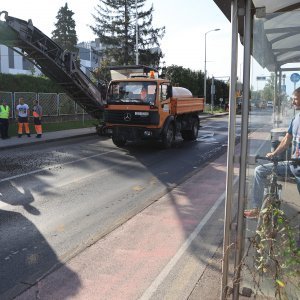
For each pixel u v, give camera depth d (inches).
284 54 210.7
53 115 1069.8
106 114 582.9
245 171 127.2
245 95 124.0
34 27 614.2
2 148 580.4
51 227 238.4
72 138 735.7
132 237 215.2
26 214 265.0
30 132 791.1
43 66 674.2
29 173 404.2
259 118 150.7
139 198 304.3
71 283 165.0
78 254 193.9
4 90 954.1
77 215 262.1
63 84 714.2
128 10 1951.3
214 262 181.6
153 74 601.9
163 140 584.7
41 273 175.2
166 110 585.0
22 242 213.8
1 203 292.2
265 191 150.6
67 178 381.1
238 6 121.0
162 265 179.9
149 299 150.8
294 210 153.8
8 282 167.3
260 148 154.5
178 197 300.5
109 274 172.1
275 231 122.7
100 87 731.4
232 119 124.9
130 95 569.6
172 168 434.6
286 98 211.5
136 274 171.6
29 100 984.3
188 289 157.3
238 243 131.0
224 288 133.0
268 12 140.0
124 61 1939.0
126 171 417.4
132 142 670.5
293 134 171.5
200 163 467.2
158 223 237.9
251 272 129.3
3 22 555.2
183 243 205.9
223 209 265.4
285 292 122.0
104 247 201.8
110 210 272.8
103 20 1971.0
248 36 121.5
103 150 577.6
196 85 1977.1
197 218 246.8
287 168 165.6
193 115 730.2
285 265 119.2
